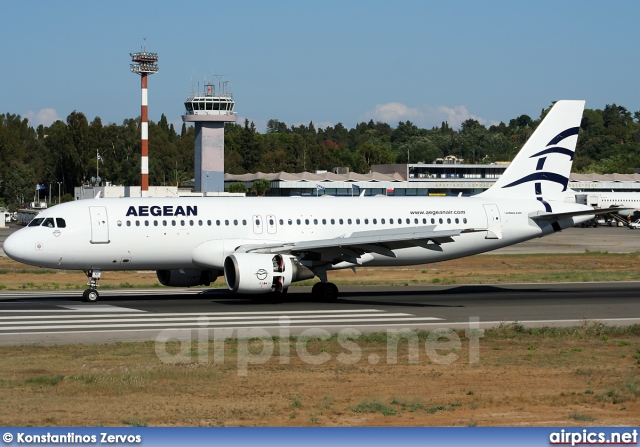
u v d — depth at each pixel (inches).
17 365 1707.7
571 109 3346.5
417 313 2566.4
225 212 2933.1
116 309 2635.3
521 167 3314.5
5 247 2748.5
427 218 3139.8
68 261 2792.8
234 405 1370.6
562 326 2319.1
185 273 3041.3
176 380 1560.0
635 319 2469.2
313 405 1373.0
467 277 3895.2
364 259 2984.7
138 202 2881.4
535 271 4335.6
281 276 2691.9
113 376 1576.0
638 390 1486.2
